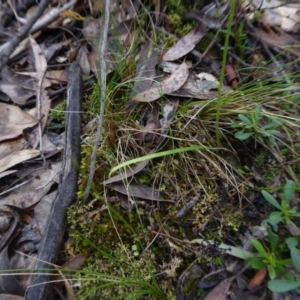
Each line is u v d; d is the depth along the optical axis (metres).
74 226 0.31
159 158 0.33
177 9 0.42
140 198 0.32
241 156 0.34
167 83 0.36
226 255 0.30
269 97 0.34
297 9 0.41
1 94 0.40
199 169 0.33
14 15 0.47
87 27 0.42
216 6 0.41
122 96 0.37
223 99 0.33
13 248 0.31
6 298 0.28
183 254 0.30
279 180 0.32
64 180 0.32
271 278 0.25
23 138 0.36
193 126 0.34
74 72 0.38
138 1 0.41
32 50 0.43
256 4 0.41
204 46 0.40
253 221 0.31
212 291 0.28
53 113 0.38
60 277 0.29
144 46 0.39
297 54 0.38
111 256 0.29
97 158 0.33
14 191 0.33
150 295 0.28
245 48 0.39
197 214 0.31
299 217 0.29
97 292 0.29
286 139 0.33
